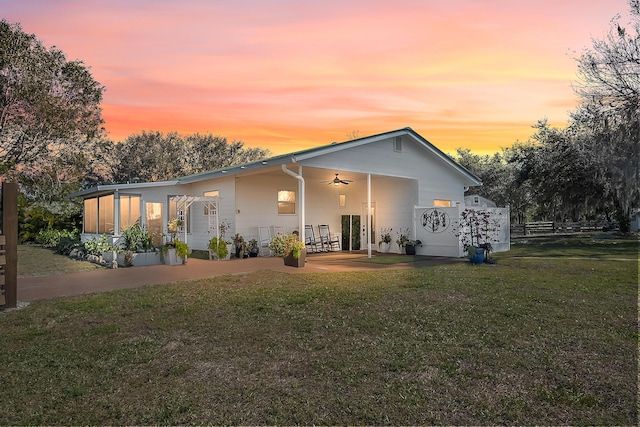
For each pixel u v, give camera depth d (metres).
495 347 4.27
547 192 23.53
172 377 3.62
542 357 3.97
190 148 37.84
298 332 4.85
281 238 11.11
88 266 11.27
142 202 15.30
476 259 11.12
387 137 13.64
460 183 17.38
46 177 22.31
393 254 14.86
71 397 3.24
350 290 7.26
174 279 8.77
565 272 9.43
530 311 5.70
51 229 20.62
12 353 4.22
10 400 3.19
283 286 7.75
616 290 7.17
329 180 16.47
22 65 19.84
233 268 10.60
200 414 2.97
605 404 3.06
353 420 2.88
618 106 16.98
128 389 3.38
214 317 5.55
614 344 4.32
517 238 24.92
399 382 3.46
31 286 8.01
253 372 3.71
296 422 2.86
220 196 14.70
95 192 16.34
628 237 22.97
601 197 21.62
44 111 20.34
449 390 3.30
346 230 16.77
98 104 23.23
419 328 4.95
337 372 3.67
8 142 21.11
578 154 20.42
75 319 5.53
